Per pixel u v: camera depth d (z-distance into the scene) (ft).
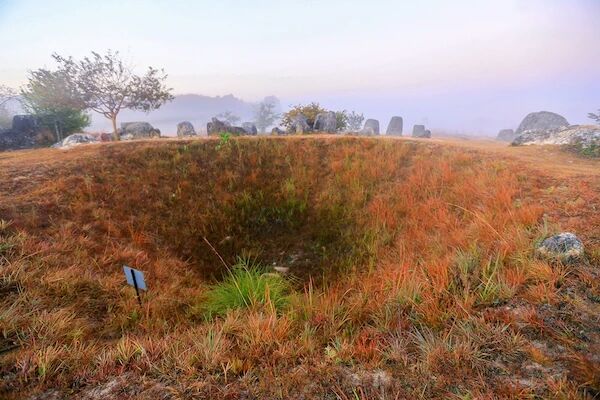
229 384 9.65
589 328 10.68
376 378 9.72
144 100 64.28
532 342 10.48
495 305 12.46
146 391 9.46
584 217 18.02
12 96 110.01
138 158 35.29
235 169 37.32
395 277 15.75
